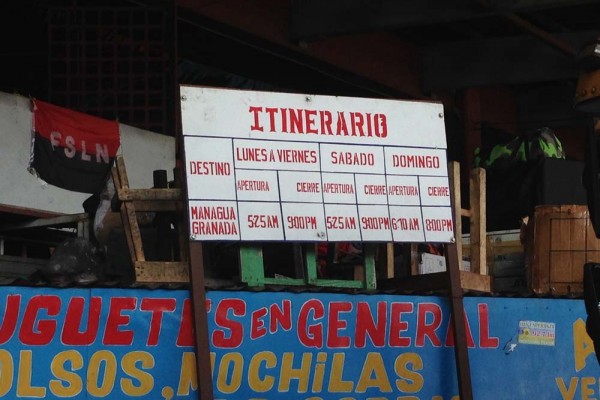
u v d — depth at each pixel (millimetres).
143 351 4375
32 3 14805
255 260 4863
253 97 4754
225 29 15484
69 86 13281
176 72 13406
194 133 4617
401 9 15734
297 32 16312
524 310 5355
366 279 5199
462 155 20703
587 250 6332
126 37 13492
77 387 4242
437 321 5035
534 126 22578
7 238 7766
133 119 13320
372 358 4855
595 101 4512
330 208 4816
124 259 5484
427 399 4977
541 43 19078
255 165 4703
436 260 6859
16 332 4156
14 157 9531
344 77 18391
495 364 5234
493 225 8500
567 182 8258
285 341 4656
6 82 16250
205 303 4449
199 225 4535
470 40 19609
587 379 5516
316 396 4719
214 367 4516
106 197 5758
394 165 4992
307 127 4836
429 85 19859
